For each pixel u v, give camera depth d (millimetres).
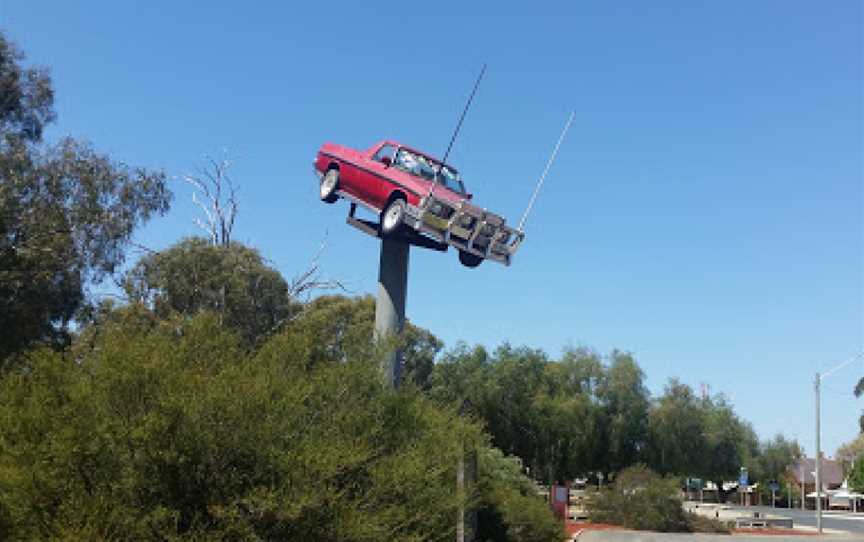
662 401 56188
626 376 53594
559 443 51094
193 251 28406
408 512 9328
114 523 7098
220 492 7512
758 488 106188
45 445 7262
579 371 53438
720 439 60594
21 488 7055
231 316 28203
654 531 38625
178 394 7465
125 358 7836
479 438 11789
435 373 49719
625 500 40531
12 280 18984
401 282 18203
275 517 7570
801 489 110312
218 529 7379
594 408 51875
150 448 7273
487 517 18672
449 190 18031
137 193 22219
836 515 79750
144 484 7332
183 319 9836
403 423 10195
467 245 17078
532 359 52375
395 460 9359
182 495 7473
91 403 7527
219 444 7527
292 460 7789
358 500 8406
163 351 8359
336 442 8641
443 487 10328
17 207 19484
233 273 28703
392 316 17969
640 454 53938
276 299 30062
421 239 18297
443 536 10008
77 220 20953
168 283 27734
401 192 17391
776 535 40000
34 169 20625
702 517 42688
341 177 19172
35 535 7059
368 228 18469
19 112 22391
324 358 10672
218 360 8992
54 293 20344
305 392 8773
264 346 10008
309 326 11234
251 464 7680
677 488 42000
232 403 7648
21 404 7934
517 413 50625
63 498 7203
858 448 101625
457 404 12359
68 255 20531
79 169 21234
